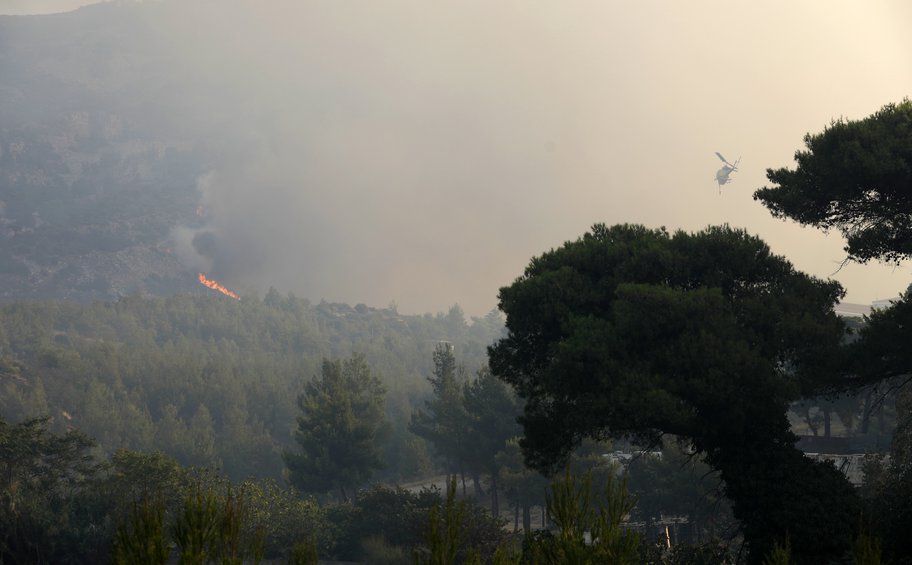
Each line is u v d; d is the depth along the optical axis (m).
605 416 56.03
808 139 58.62
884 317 57.06
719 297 56.56
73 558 97.06
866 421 142.75
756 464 55.06
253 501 105.75
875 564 20.53
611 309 59.94
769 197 59.56
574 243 67.00
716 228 63.12
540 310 61.78
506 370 65.75
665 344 57.09
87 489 108.31
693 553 63.31
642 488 129.62
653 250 61.78
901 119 55.97
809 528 50.97
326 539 114.88
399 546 113.44
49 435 116.50
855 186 55.62
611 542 19.08
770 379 53.22
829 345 56.09
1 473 105.62
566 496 19.69
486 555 80.00
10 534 96.00
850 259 58.41
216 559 16.02
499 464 168.75
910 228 56.06
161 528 15.60
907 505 51.56
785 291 59.44
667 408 52.00
